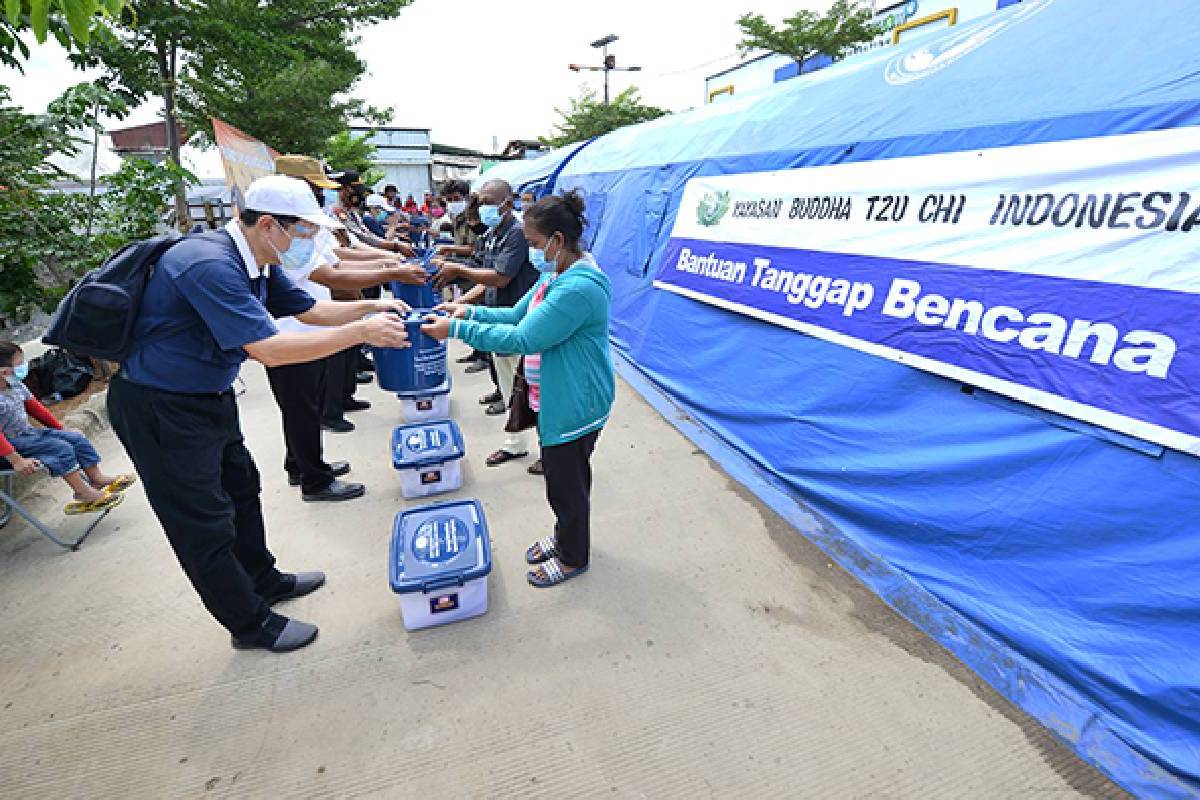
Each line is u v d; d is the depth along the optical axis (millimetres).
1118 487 2064
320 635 2363
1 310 4754
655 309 5340
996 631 2234
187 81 9430
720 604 2521
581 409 2301
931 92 3254
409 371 2697
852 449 3055
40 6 1591
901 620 2408
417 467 3307
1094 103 2371
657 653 2254
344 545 2965
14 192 4684
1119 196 2148
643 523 3133
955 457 2568
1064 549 2172
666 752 1858
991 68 3000
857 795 1714
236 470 2252
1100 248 2186
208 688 2115
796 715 1979
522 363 3516
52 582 2693
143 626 2424
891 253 3045
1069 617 2102
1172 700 1788
